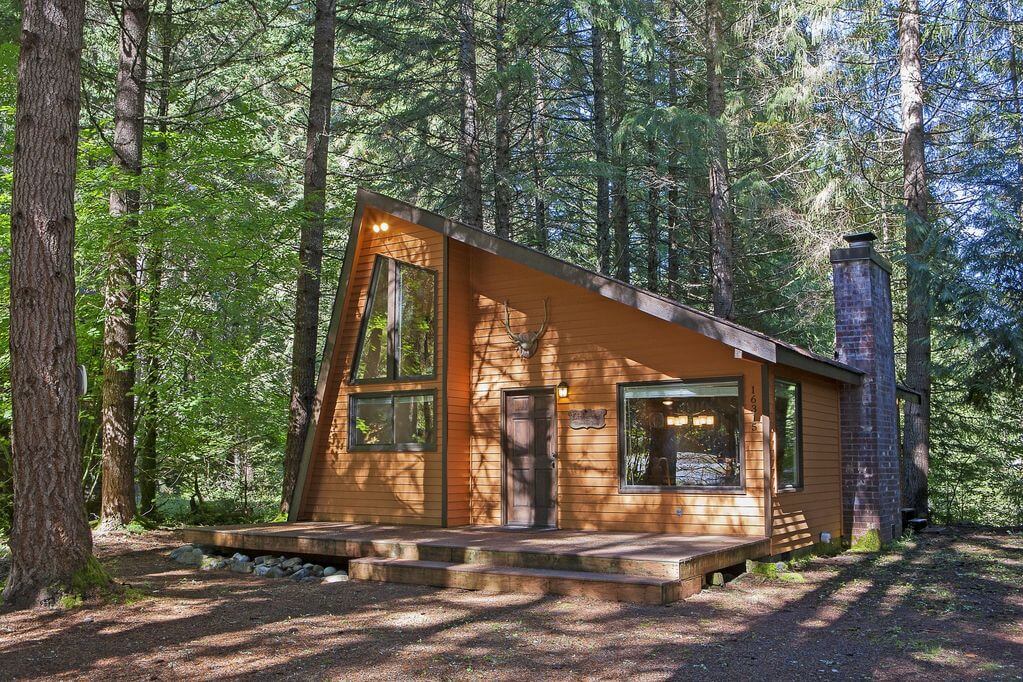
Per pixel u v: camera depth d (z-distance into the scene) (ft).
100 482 51.44
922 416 52.08
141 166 42.88
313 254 47.21
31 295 25.39
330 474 43.96
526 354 40.09
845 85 55.11
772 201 54.95
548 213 75.31
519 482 40.09
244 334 46.78
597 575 27.30
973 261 51.11
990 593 28.04
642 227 74.23
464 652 20.33
